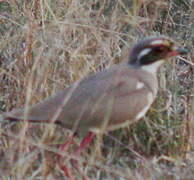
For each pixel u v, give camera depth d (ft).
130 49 44.83
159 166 43.21
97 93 40.70
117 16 52.49
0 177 40.68
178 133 45.55
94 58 47.52
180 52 42.52
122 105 40.78
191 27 54.85
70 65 47.75
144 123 45.65
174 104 47.14
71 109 40.52
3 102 48.01
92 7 56.08
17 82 48.19
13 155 41.93
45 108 40.42
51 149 40.81
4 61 49.90
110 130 43.96
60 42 48.39
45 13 51.75
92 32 49.03
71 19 49.42
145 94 41.45
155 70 42.86
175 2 57.72
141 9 54.03
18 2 52.90
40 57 47.67
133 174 42.39
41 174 41.63
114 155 44.16
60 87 47.14
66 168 41.47
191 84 50.19
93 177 41.86
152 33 51.34
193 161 44.24
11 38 49.93
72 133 42.98
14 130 45.32
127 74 41.81
